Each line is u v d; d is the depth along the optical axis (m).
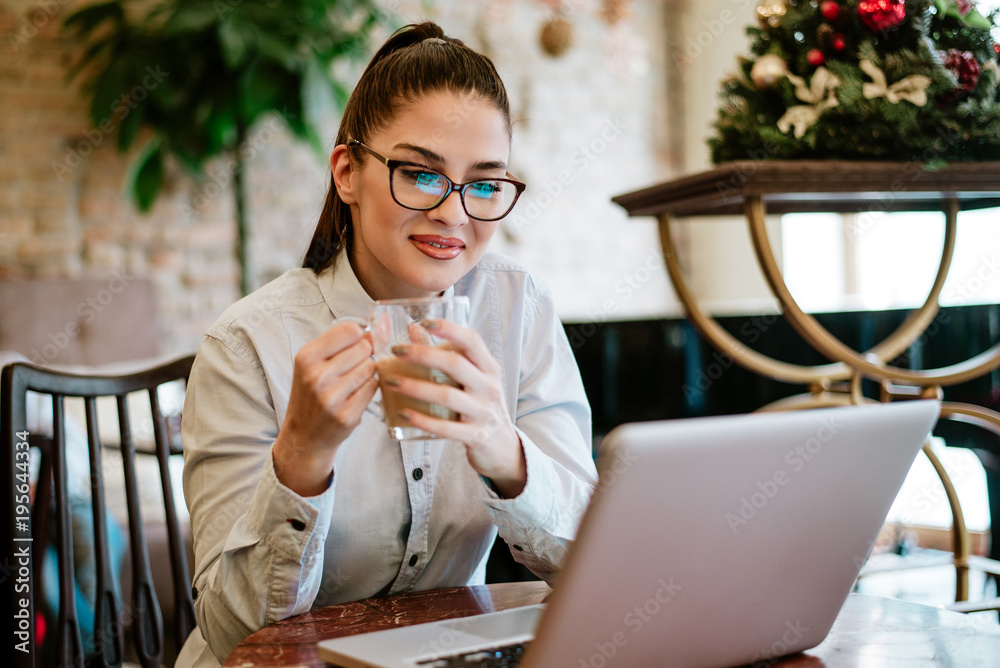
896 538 2.91
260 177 4.30
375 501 1.03
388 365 0.75
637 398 3.11
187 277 4.18
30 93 3.92
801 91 1.39
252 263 4.24
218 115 3.70
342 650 0.71
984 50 1.38
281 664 0.74
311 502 0.84
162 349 4.05
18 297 3.66
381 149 0.96
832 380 1.66
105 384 1.23
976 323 2.37
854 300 4.04
